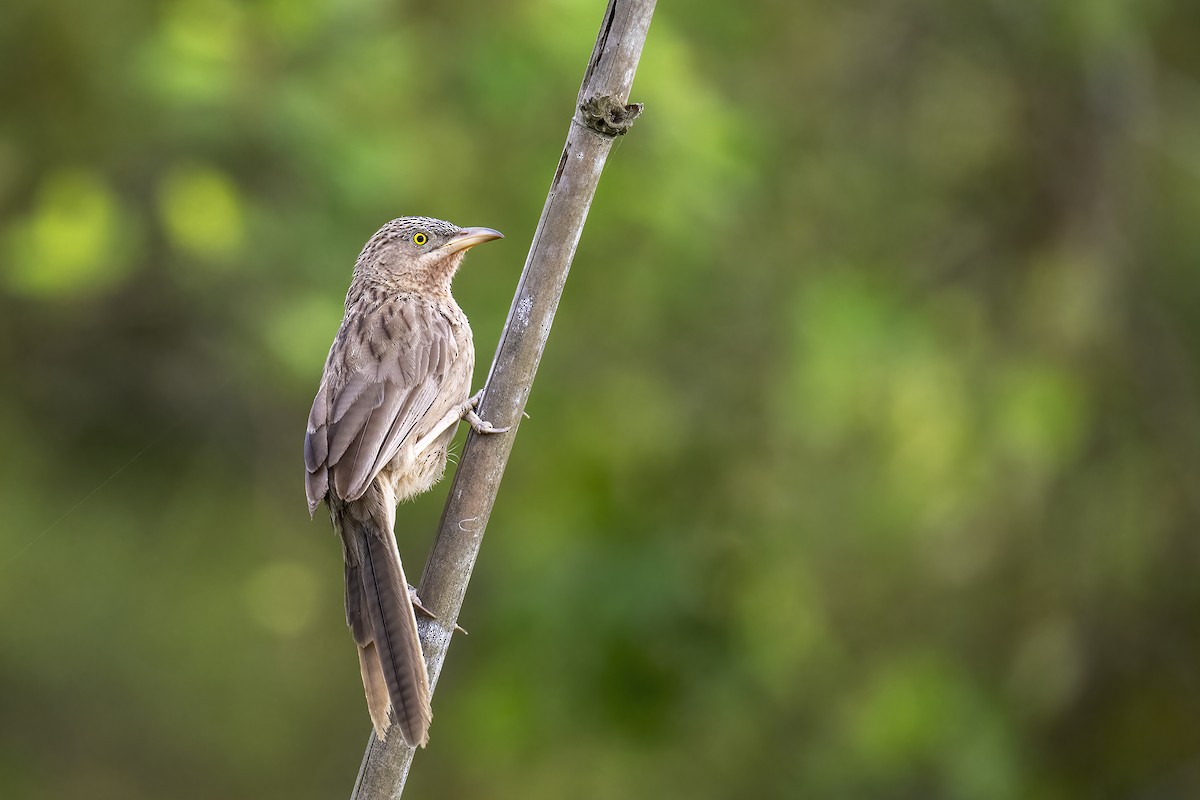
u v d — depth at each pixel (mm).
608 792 14695
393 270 8641
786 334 14836
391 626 6457
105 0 13398
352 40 12758
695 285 14664
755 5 15023
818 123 15648
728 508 14375
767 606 14000
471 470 6434
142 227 13195
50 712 16594
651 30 13086
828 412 14164
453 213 13734
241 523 15281
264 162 12914
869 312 14328
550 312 6434
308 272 12797
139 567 15562
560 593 13391
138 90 12898
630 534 13695
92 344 14148
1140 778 14680
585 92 6324
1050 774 14445
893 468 14430
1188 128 15195
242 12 12602
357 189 12359
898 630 14625
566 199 6387
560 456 14250
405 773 6379
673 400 14859
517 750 13828
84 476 14375
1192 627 15023
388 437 7582
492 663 13805
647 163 13133
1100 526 14812
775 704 14367
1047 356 14664
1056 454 14359
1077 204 15125
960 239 15570
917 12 15789
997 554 14641
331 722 16969
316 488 7309
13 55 13539
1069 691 14469
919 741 13758
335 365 7836
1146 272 15336
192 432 14469
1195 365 15234
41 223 12586
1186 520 15055
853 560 14641
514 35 13117
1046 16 14789
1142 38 14969
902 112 15758
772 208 15344
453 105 13641
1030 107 15398
